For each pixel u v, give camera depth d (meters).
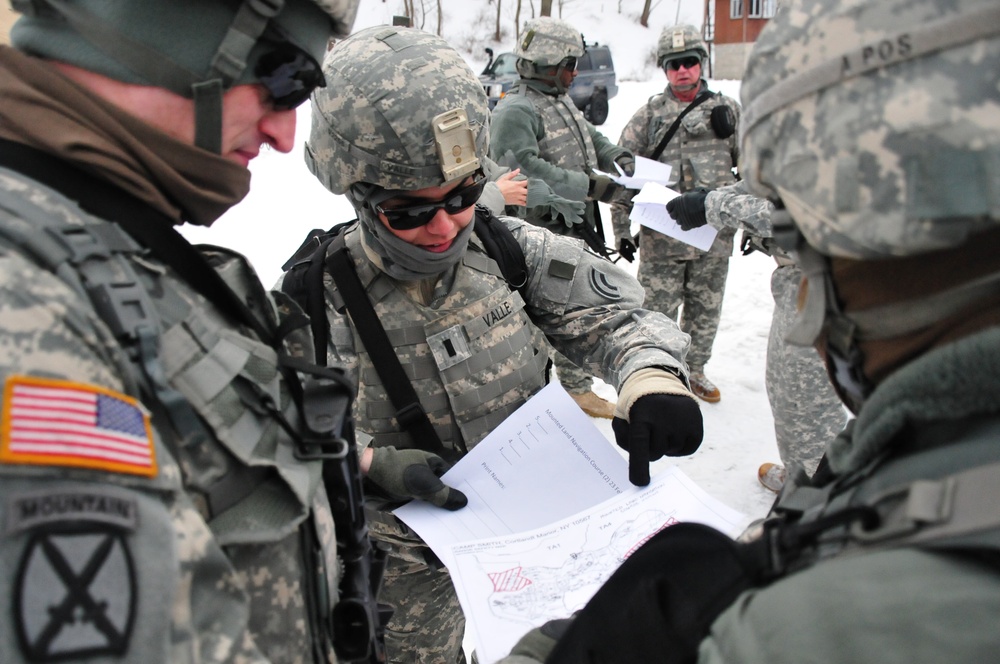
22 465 0.56
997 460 0.50
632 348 1.57
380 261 1.54
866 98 0.55
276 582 0.80
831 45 0.57
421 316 1.57
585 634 0.74
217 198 0.85
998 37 0.51
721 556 0.66
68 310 0.63
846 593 0.50
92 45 0.76
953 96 0.51
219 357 0.78
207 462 0.74
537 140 3.61
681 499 1.39
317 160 1.52
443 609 1.79
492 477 1.51
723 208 2.62
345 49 1.48
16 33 0.79
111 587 0.57
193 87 0.78
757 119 0.63
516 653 0.89
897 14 0.54
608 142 3.99
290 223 6.30
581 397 3.82
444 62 1.44
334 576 0.94
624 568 0.74
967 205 0.50
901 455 0.58
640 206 3.41
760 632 0.53
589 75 11.78
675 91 4.09
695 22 24.03
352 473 0.98
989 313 0.54
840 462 0.66
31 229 0.67
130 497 0.61
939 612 0.46
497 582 1.26
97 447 0.60
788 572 0.59
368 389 1.59
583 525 1.38
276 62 0.84
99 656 0.56
